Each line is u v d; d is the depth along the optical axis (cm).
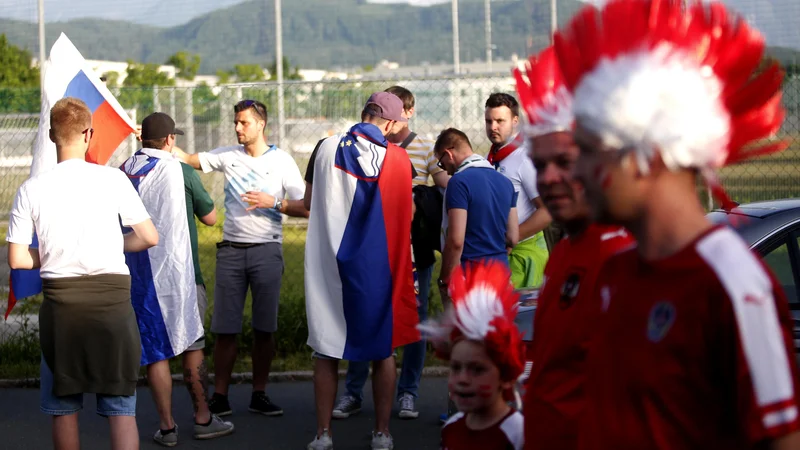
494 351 246
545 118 205
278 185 610
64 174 421
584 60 161
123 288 427
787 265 427
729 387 144
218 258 611
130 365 428
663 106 146
